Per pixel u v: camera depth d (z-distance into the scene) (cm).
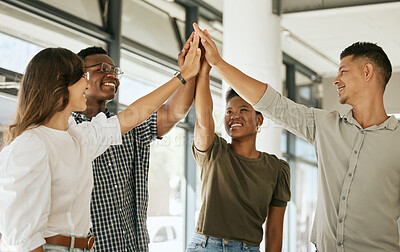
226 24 528
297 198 920
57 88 152
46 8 416
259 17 520
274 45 527
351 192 191
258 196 234
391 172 189
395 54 812
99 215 197
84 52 221
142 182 213
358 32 730
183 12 621
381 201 189
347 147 195
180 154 593
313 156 980
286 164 250
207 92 227
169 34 595
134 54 530
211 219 228
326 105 965
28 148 142
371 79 199
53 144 149
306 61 906
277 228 250
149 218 559
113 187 201
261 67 518
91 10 478
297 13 573
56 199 149
